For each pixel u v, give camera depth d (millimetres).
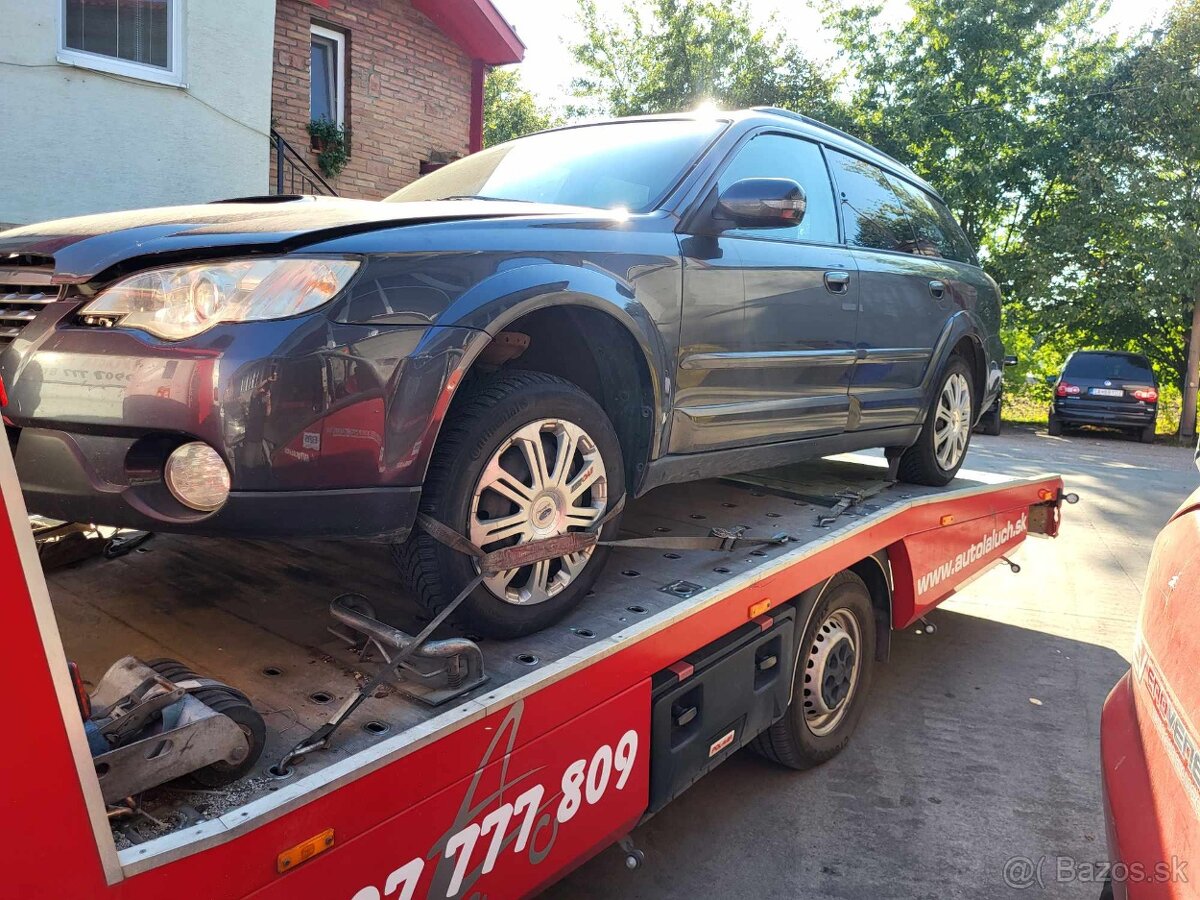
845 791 3184
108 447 1748
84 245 1830
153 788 1423
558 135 3340
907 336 3900
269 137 8203
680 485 4016
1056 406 16406
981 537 4434
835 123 18938
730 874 2691
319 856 1445
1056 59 18594
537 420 2104
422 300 1892
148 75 7098
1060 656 4594
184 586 2412
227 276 1759
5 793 1076
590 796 2055
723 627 2504
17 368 1804
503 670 1920
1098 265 17562
